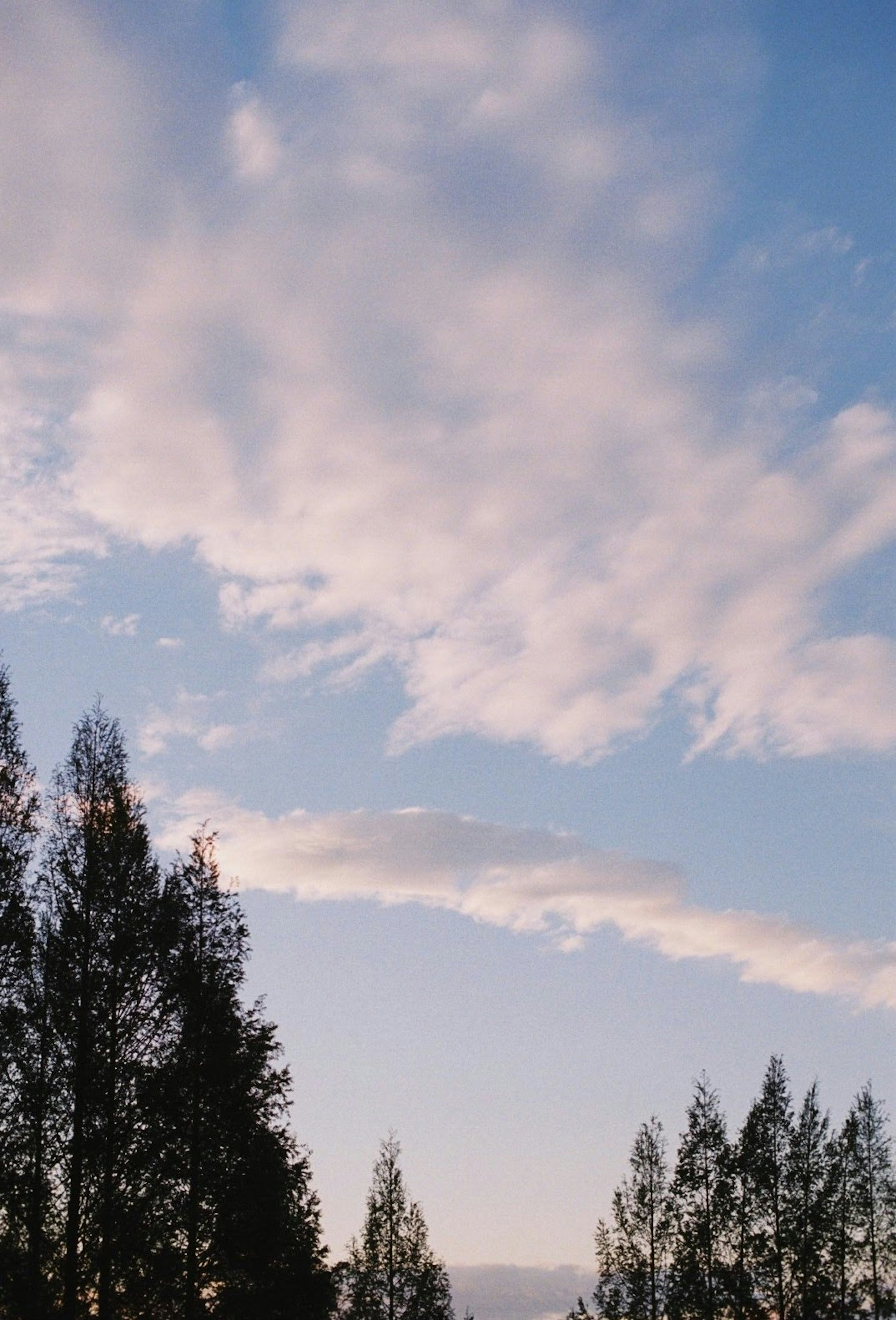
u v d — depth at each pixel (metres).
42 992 27.02
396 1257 50.94
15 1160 25.72
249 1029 30.25
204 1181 28.97
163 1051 28.31
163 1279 27.03
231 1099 29.19
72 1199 25.94
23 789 27.44
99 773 29.05
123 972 27.72
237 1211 29.44
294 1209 33.69
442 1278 50.81
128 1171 26.64
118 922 28.00
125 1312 26.78
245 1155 29.61
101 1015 27.16
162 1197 27.50
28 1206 25.67
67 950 27.36
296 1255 32.38
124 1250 26.30
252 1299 30.94
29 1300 24.88
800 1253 48.22
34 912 27.36
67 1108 26.55
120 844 28.47
